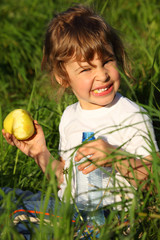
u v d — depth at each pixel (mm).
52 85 2863
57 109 3260
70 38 2162
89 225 1975
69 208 1559
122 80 3141
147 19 4855
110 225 1624
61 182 2305
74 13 2371
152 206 1777
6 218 1724
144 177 1984
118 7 5242
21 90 4363
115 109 2236
